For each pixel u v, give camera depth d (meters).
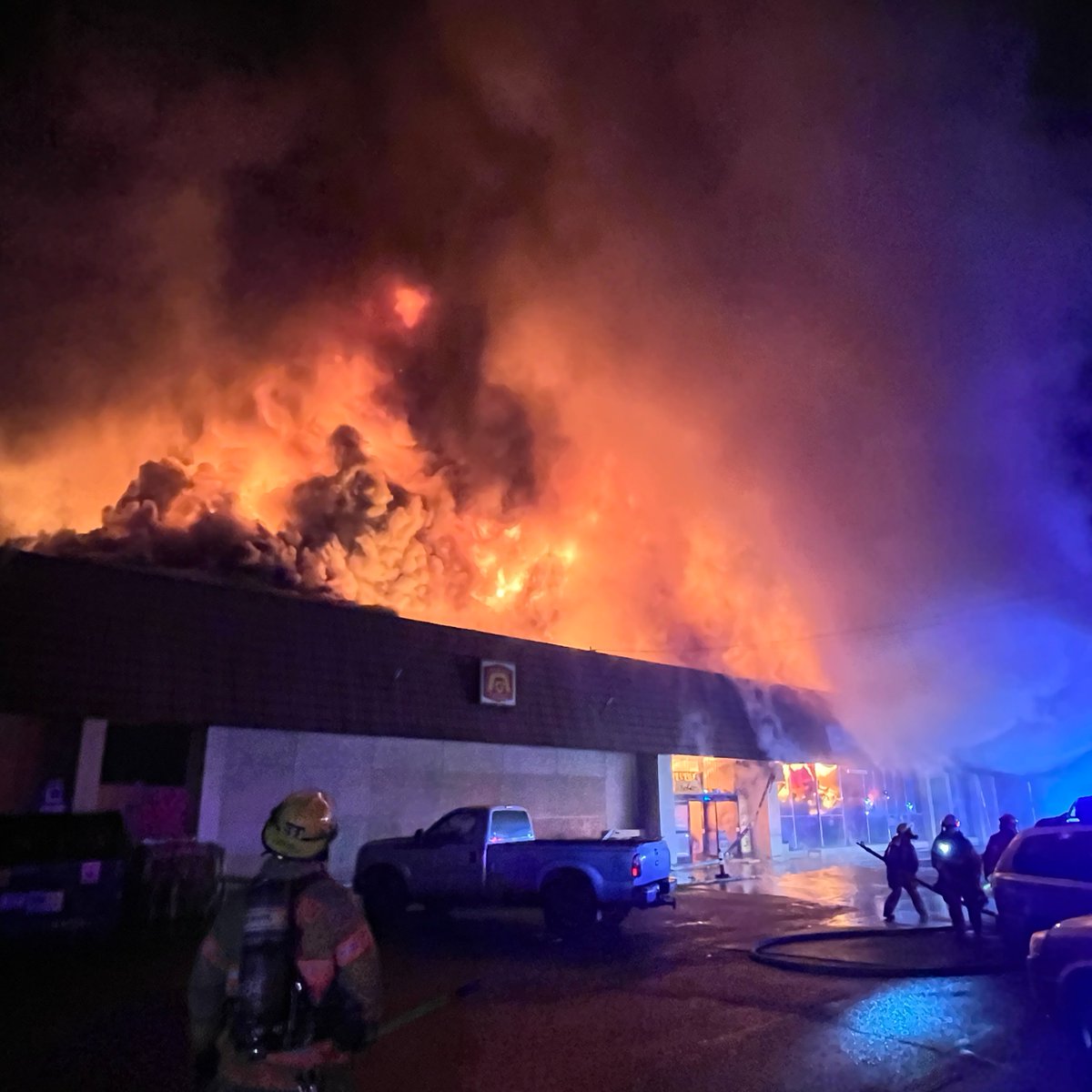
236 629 14.81
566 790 19.38
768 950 10.05
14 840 10.97
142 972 9.41
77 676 12.66
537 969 9.38
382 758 16.34
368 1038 2.74
